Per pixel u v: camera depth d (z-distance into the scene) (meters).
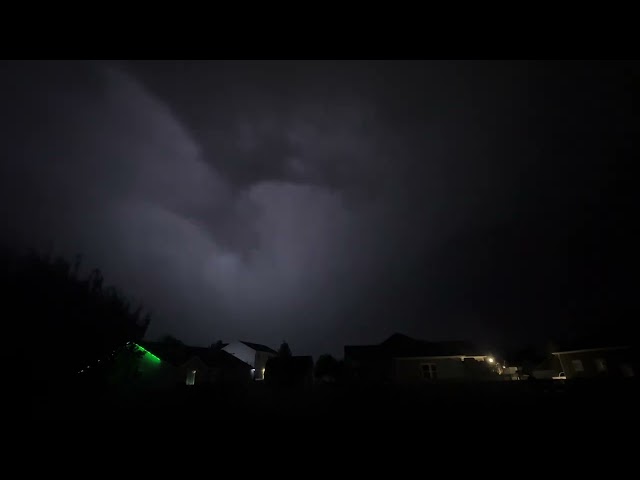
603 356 28.95
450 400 12.82
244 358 47.88
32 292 8.89
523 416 9.70
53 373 9.16
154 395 11.62
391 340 33.25
